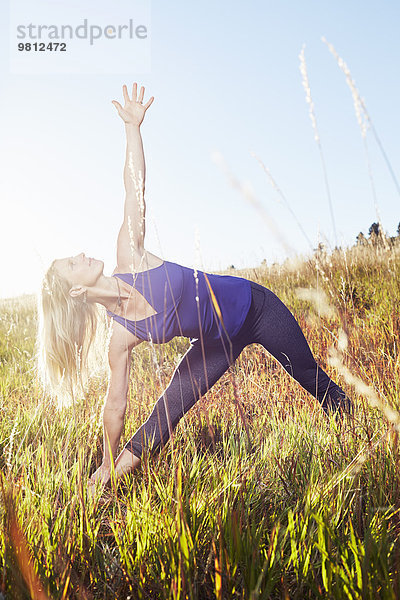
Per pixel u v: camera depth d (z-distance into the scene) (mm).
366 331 3230
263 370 3668
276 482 2086
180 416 2500
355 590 1303
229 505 1729
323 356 3367
